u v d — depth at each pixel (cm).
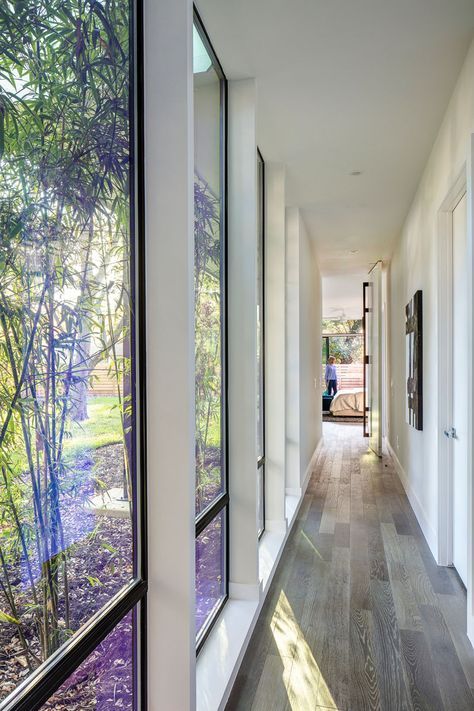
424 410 389
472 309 229
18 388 89
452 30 214
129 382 139
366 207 471
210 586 227
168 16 148
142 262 148
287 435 465
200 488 210
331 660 219
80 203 113
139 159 147
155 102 149
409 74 249
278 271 365
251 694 195
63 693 105
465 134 240
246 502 254
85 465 114
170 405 147
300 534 387
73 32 111
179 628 146
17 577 89
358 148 340
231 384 254
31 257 93
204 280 218
